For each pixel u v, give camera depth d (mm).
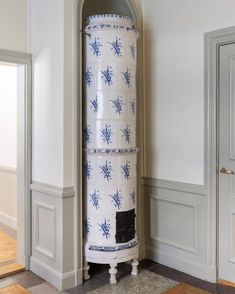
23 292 2740
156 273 3104
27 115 3123
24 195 3168
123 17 2863
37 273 3080
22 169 3188
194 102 3000
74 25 2799
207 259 2949
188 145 3059
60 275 2793
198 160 2988
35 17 3068
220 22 2801
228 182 2852
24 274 3094
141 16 3359
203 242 2982
